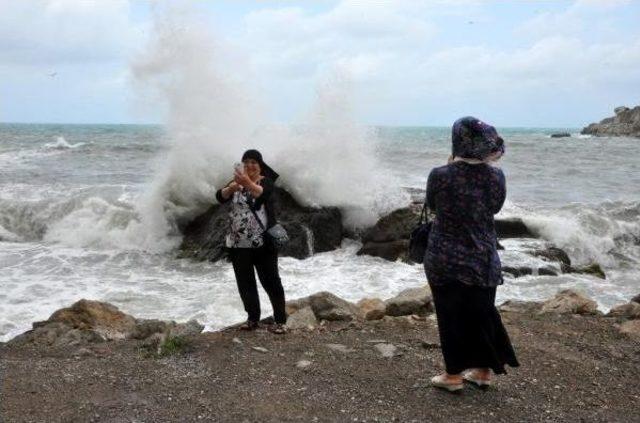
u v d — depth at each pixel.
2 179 19.11
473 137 3.61
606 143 60.69
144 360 4.62
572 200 17.67
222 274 9.26
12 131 73.12
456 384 3.93
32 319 7.13
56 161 26.25
